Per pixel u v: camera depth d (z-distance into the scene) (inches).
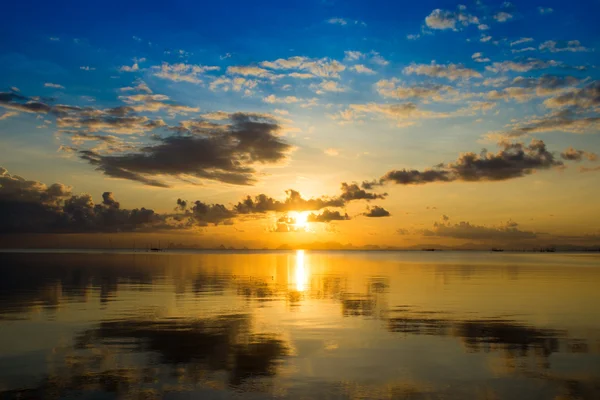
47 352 584.4
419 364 534.3
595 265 3238.2
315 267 2977.4
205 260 4475.9
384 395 433.1
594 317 847.7
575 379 479.5
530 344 633.6
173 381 470.9
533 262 4020.7
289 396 429.4
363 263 3838.6
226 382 468.1
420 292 1283.2
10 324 775.7
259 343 637.3
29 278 1791.3
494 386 458.6
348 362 542.3
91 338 665.6
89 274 2059.5
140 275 2003.0
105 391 440.8
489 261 4375.0
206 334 695.7
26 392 437.4
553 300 1092.5
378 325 770.2
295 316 860.6
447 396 430.9
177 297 1158.3
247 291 1317.7
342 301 1080.8
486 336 684.1
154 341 647.1
